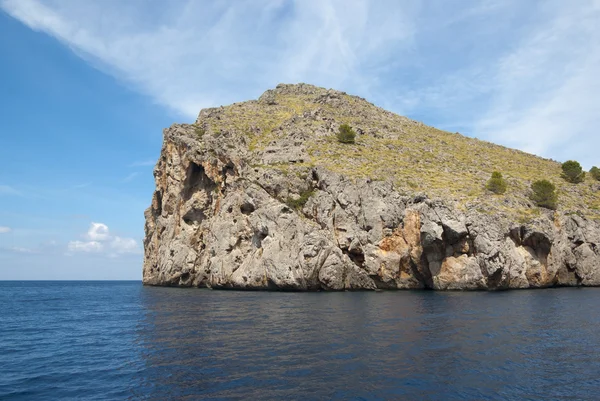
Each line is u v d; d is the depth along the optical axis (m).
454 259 57.47
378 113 126.12
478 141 116.19
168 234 85.44
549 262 59.34
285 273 57.69
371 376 15.78
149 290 74.25
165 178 92.31
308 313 33.28
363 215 62.22
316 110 106.88
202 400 13.60
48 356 21.39
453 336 23.16
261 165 75.31
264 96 134.88
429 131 117.94
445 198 62.06
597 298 44.00
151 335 25.80
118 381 16.25
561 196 71.62
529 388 14.48
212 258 70.31
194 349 20.92
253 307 38.44
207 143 82.69
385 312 33.34
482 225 56.38
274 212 61.94
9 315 41.22
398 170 74.62
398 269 60.03
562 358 18.33
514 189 70.75
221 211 72.38
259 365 17.48
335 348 20.33
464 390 14.29
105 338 25.91
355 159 78.75
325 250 58.19
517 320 28.80
